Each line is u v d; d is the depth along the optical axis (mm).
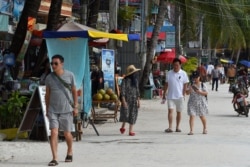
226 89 102812
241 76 51906
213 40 76625
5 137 31484
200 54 146500
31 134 31703
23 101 32625
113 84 52719
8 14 42281
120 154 27766
